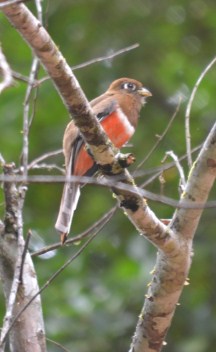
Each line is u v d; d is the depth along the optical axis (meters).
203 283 14.71
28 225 15.59
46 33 7.14
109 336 13.48
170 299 8.07
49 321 13.53
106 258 15.05
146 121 16.80
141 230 7.91
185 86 17.08
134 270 14.21
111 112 10.38
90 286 14.22
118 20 17.86
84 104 7.54
